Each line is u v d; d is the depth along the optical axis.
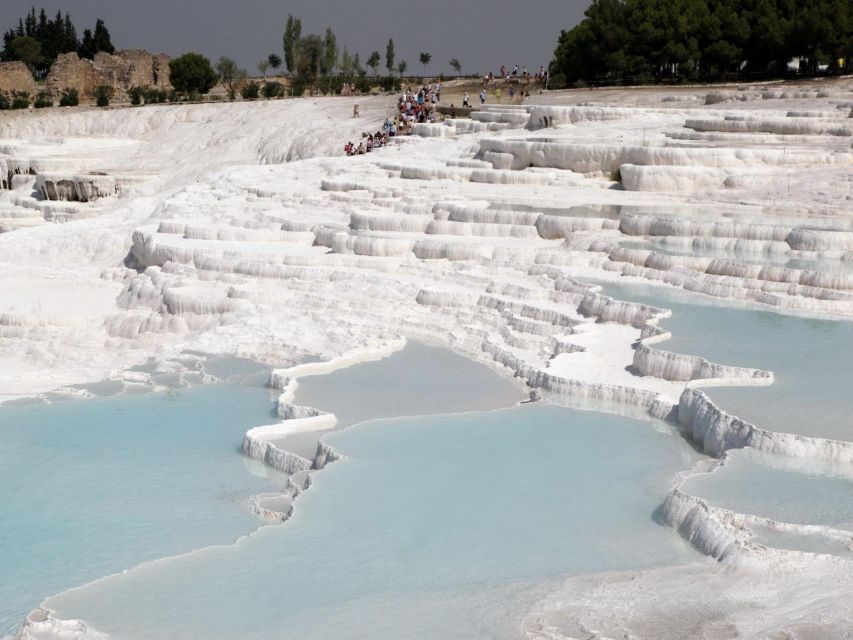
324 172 35.41
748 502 11.06
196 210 31.19
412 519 11.84
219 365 20.12
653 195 27.44
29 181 47.94
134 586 10.62
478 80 71.44
